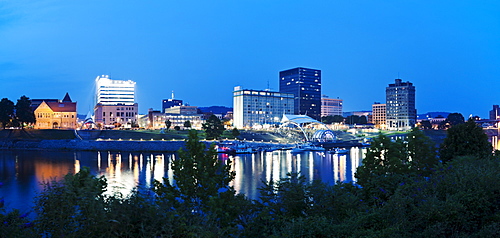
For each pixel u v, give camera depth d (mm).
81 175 20156
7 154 133625
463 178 23859
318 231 18531
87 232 15125
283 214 23750
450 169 28609
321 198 24297
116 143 154000
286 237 18547
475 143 43938
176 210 19312
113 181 73000
